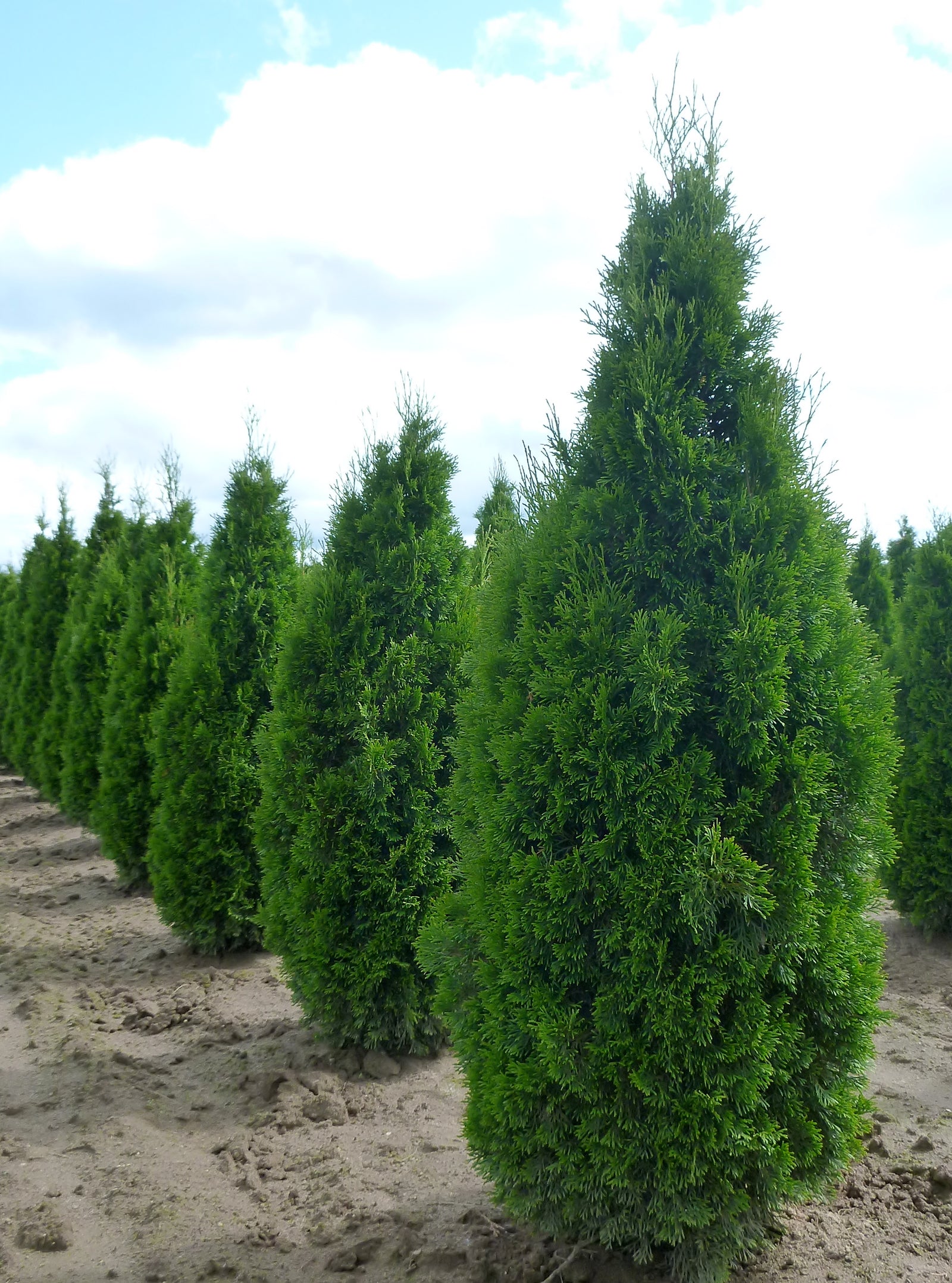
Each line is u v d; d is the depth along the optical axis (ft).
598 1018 11.29
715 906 10.98
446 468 21.20
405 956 18.90
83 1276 12.61
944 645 26.35
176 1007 22.36
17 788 59.62
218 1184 14.96
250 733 26.23
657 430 12.30
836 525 12.74
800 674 11.89
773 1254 12.18
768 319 12.92
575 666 11.88
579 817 11.64
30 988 24.21
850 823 12.14
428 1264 12.35
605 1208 11.40
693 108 13.32
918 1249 12.21
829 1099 11.68
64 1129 16.87
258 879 25.75
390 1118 16.98
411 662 19.56
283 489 27.53
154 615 33.76
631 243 13.26
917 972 24.36
